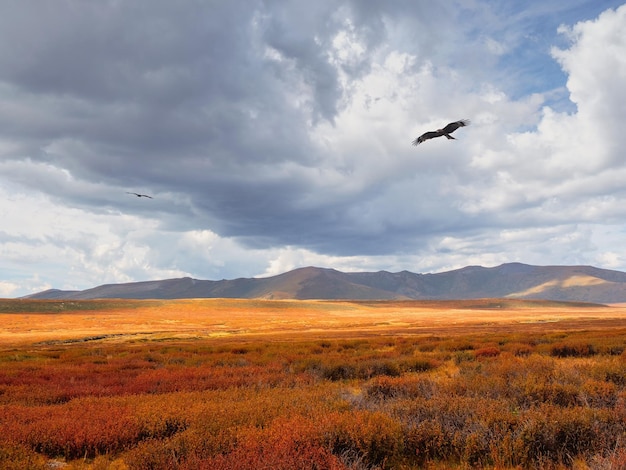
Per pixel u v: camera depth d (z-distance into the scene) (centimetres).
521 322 9712
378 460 613
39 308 14800
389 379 1156
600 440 632
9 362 2561
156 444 621
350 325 9888
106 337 6656
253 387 1259
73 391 1302
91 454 709
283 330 8081
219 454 530
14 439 705
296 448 566
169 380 1519
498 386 1022
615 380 1166
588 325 7169
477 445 629
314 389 1205
